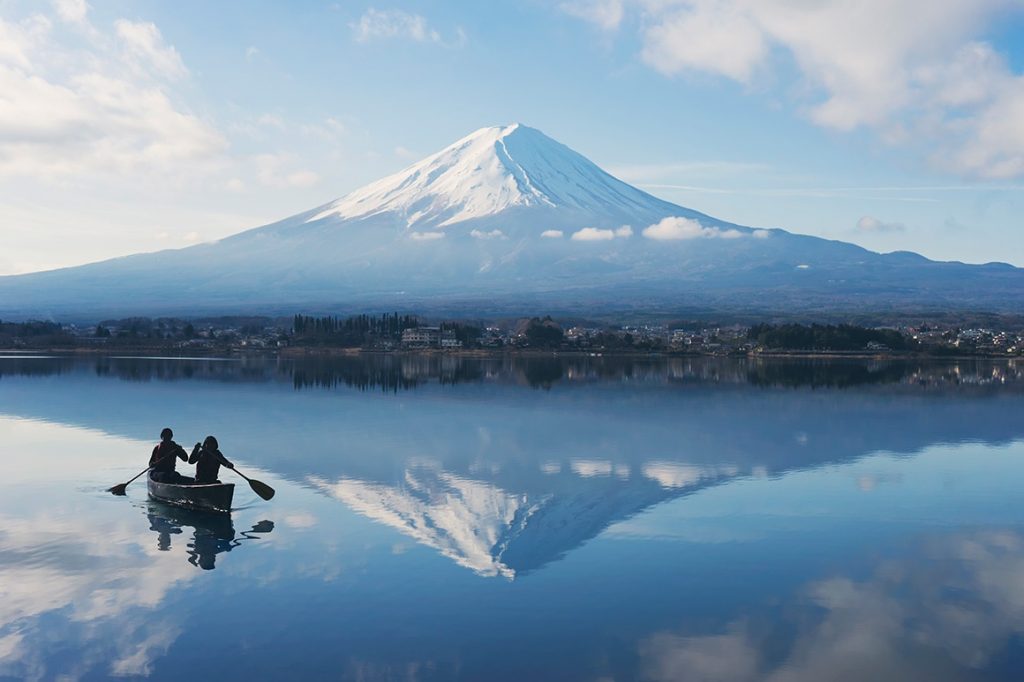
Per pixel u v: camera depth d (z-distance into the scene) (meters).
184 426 64.69
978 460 51.28
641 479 44.69
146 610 24.67
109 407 78.31
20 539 31.67
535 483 43.28
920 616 24.66
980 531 33.88
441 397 92.31
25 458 49.44
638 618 24.28
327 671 20.98
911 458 52.09
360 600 25.55
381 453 52.34
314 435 60.38
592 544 31.69
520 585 26.97
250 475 44.81
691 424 69.00
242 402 84.31
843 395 98.38
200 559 29.30
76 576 27.48
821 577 27.94
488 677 20.75
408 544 31.39
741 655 22.05
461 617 24.25
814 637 23.16
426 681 20.50
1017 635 23.45
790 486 42.91
